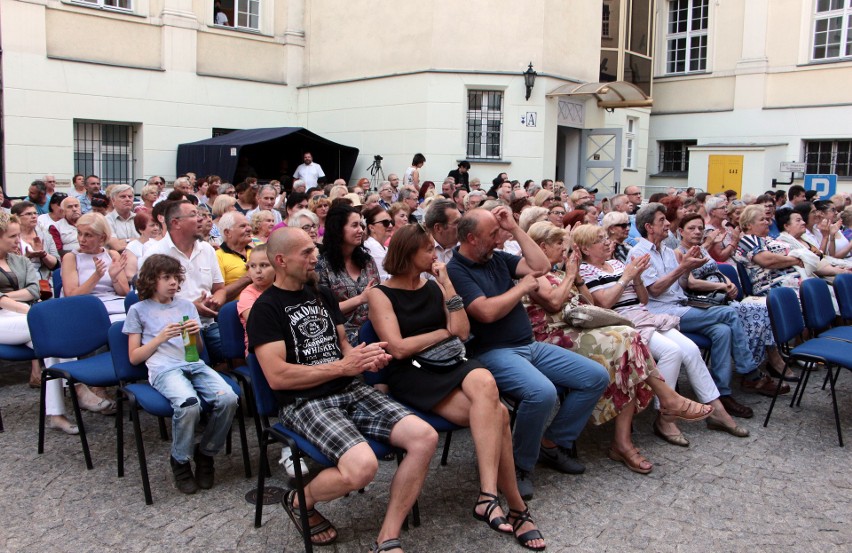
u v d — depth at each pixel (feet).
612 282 15.75
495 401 11.04
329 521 11.34
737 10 55.47
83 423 14.32
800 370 20.63
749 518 11.85
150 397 12.17
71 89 40.83
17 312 16.08
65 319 14.05
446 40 44.47
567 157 50.62
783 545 11.03
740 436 15.44
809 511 12.12
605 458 14.24
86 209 32.99
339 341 11.81
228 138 43.96
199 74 45.85
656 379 14.23
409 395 11.58
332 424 10.30
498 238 13.78
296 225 17.26
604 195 50.42
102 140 43.24
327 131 49.83
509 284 13.56
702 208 28.14
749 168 52.60
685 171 59.93
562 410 13.25
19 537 10.75
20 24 38.78
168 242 15.62
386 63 46.55
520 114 45.29
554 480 13.19
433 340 11.76
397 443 10.32
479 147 45.93
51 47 40.06
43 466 13.19
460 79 44.68
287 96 50.49
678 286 17.87
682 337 16.02
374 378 12.17
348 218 14.28
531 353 13.33
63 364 13.79
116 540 10.74
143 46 43.65
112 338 12.71
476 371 11.27
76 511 11.57
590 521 11.66
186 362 12.89
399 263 11.75
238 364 14.65
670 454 14.47
